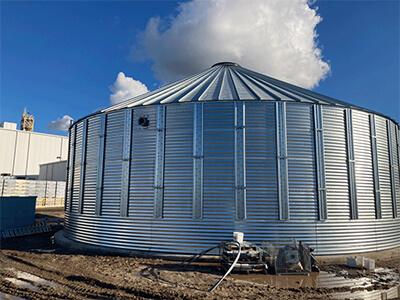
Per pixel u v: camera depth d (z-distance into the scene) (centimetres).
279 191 1595
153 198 1706
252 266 1341
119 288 1139
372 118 1858
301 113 1705
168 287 1152
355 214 1673
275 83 2166
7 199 2584
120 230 1762
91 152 2028
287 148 1652
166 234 1645
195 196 1628
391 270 1420
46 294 1077
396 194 1955
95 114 2019
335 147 1716
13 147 7419
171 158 1711
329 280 1260
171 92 2003
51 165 7150
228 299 1035
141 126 1816
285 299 1043
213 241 1577
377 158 1831
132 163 1800
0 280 1234
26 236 2397
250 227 1568
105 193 1872
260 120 1672
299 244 1444
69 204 2164
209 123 1692
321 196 1628
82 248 1834
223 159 1641
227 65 2622
